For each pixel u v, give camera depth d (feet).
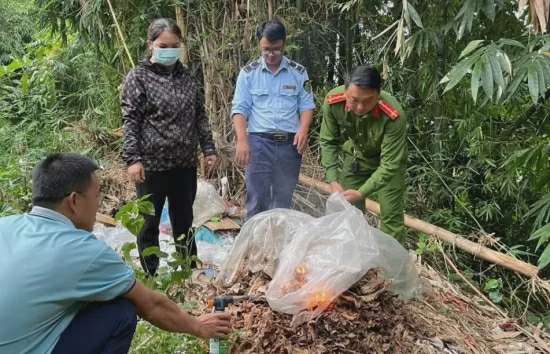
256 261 9.95
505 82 9.65
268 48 11.77
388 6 16.19
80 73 22.97
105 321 6.63
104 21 18.53
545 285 11.54
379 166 11.25
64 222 6.48
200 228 14.43
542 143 12.25
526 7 10.56
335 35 17.63
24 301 6.07
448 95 14.62
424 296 11.10
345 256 9.06
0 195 15.01
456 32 12.21
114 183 16.83
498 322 10.87
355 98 10.11
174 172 11.09
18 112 22.40
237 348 8.42
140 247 11.23
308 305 8.79
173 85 10.75
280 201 12.81
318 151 17.04
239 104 12.28
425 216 15.28
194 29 16.88
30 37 27.50
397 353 8.96
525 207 13.91
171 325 7.16
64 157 6.56
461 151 15.76
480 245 12.67
